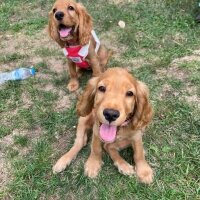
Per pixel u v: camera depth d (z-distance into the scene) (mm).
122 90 501
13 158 648
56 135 684
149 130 667
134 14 985
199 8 962
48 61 872
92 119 633
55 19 715
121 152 639
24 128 704
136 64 828
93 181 594
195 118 681
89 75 828
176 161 610
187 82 763
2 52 919
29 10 1071
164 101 722
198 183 577
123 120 499
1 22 1026
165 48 864
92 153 606
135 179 589
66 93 777
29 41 950
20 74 817
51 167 625
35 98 769
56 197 583
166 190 572
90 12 1012
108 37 923
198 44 865
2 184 609
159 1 1018
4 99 773
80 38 735
